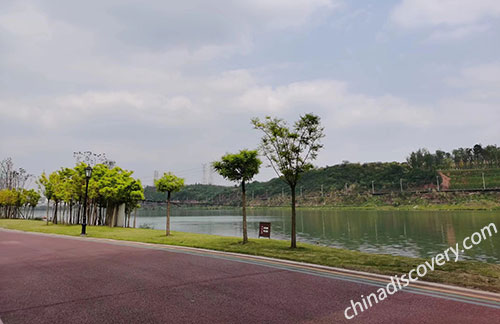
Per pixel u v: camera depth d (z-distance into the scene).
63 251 13.84
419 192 159.12
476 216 82.06
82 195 36.94
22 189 61.44
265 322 5.16
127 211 41.66
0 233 25.02
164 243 16.20
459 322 5.09
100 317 5.44
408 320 5.20
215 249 13.70
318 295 6.70
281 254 12.07
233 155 16.48
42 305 6.14
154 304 6.17
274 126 14.79
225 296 6.69
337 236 44.16
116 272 9.19
